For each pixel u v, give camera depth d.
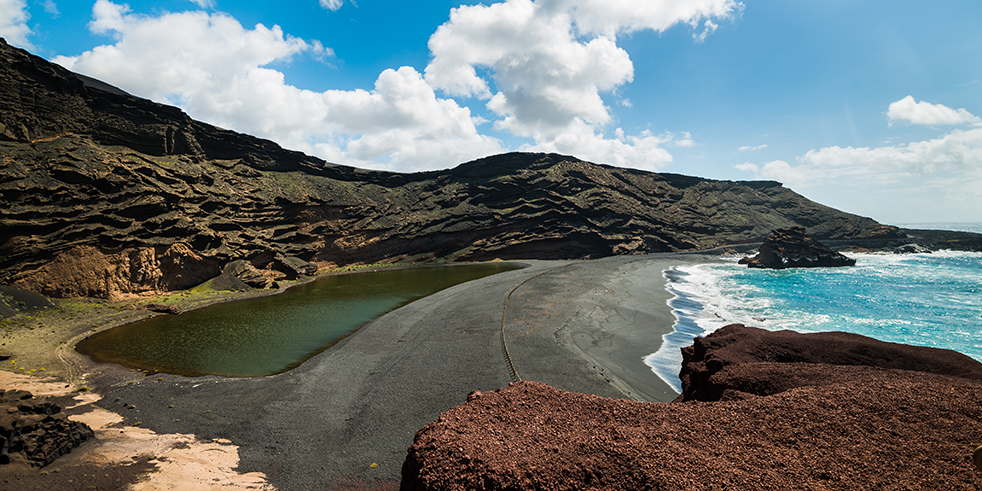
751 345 14.50
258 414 17.80
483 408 10.17
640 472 7.29
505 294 41.78
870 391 9.46
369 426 16.58
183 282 46.66
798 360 13.48
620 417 9.61
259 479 13.32
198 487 12.52
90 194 41.41
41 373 22.14
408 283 60.38
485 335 27.84
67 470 12.73
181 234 47.25
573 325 31.70
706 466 7.29
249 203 65.44
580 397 10.71
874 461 7.14
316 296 49.53
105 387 20.83
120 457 13.92
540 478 7.34
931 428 7.93
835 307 39.59
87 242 38.72
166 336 30.86
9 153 38.50
